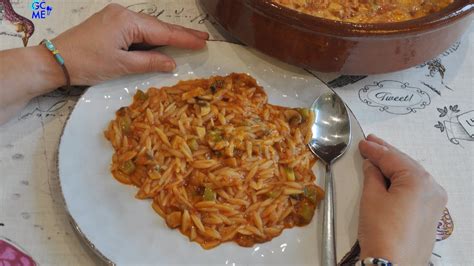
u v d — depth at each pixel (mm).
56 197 892
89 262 833
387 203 814
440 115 1061
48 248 839
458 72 1135
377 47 942
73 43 958
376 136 996
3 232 845
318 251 836
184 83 1025
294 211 872
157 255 812
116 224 835
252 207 867
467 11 940
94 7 1181
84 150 912
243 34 1028
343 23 898
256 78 1046
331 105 998
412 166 867
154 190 869
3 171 912
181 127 934
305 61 1000
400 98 1083
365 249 782
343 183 908
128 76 1017
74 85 1014
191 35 1039
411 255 771
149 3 1200
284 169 915
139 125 939
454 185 963
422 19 912
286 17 910
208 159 901
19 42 1099
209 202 853
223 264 816
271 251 834
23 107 981
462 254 882
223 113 960
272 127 956
